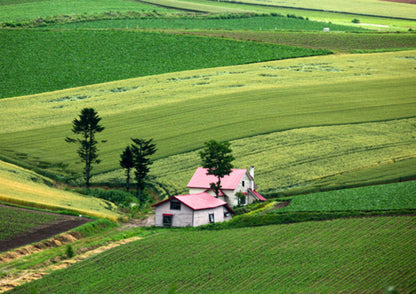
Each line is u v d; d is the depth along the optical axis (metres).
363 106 139.00
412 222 68.69
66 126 134.38
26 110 145.88
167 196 98.88
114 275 57.66
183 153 116.12
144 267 59.72
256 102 144.75
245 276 55.72
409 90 150.75
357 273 54.19
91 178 108.25
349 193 86.50
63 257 64.25
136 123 134.12
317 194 89.62
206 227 79.25
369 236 64.81
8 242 67.06
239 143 118.88
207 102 145.88
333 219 73.75
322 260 58.41
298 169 105.44
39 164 113.44
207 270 57.94
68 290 53.91
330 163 107.12
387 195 82.19
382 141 117.00
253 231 72.00
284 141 119.00
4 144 123.25
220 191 96.00
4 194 84.75
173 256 63.00
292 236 67.69
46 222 76.25
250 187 99.12
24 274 58.59
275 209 85.00
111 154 118.25
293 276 54.78
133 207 93.00
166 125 132.00
